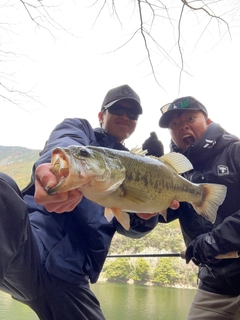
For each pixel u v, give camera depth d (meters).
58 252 0.64
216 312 0.84
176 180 0.65
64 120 0.78
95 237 0.70
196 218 0.88
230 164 0.85
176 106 0.97
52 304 0.64
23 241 0.53
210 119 1.04
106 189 0.49
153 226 0.79
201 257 0.75
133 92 0.98
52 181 0.40
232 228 0.72
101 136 0.89
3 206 0.49
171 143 1.06
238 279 0.80
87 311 0.68
